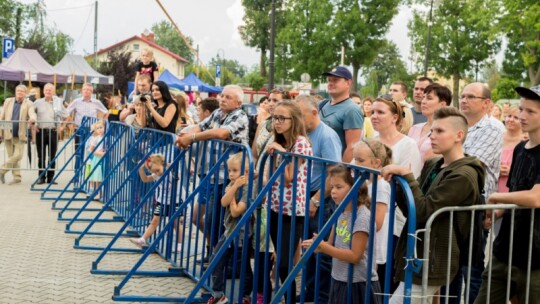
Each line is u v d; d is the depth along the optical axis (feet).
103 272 20.83
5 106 42.04
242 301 17.13
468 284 11.84
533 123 12.76
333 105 20.99
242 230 17.34
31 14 197.16
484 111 17.46
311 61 155.84
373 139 14.15
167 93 27.81
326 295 16.98
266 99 30.01
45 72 90.68
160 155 24.21
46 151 42.14
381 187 13.82
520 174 13.10
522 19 117.60
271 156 16.21
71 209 30.81
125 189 29.55
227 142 18.66
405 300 11.12
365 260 13.47
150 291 19.17
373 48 156.76
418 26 168.35
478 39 158.92
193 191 19.15
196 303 18.29
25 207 32.86
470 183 11.93
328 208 17.28
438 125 12.72
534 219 12.60
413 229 11.02
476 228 12.19
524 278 12.84
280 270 16.51
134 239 24.48
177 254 23.12
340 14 153.28
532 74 134.10
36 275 20.58
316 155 17.79
